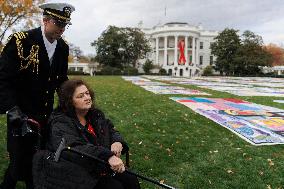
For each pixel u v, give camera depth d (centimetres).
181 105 1268
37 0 3731
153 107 1185
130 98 1439
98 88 1978
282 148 729
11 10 3647
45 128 377
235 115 1098
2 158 596
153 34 8944
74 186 307
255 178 552
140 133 805
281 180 548
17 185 489
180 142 739
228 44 7981
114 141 367
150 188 496
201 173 565
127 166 374
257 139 791
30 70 389
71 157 318
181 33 8488
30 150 389
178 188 495
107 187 324
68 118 344
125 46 7950
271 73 8000
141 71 8581
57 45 405
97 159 311
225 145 732
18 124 350
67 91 352
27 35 383
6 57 379
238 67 7838
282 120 1045
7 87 373
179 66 8069
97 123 368
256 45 7819
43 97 405
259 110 1234
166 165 598
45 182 314
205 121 978
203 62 9519
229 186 521
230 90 2150
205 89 2162
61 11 369
